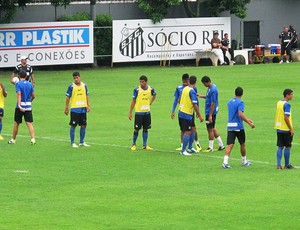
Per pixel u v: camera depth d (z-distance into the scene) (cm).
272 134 6856
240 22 14362
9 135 6919
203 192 4769
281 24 14588
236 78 11131
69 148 6288
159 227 3984
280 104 5375
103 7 13612
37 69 12600
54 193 4772
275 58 13775
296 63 13338
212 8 14050
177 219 4141
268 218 4150
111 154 6041
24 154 6041
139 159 5853
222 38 13538
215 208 4369
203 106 8569
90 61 12688
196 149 6159
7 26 12050
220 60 13200
